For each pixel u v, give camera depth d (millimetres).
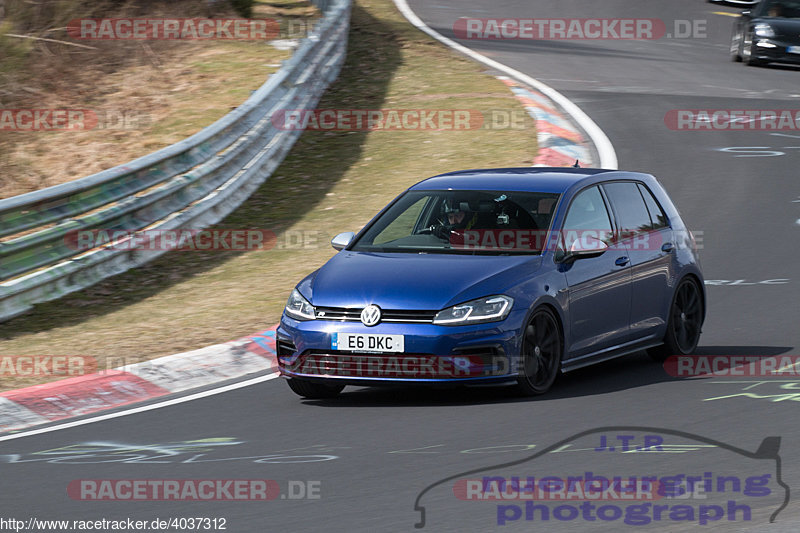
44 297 46469
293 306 31812
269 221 59719
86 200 50594
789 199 58438
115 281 49781
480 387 32312
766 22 103312
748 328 38656
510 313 30156
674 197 59375
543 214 32906
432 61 96938
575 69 97812
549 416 28531
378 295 30562
